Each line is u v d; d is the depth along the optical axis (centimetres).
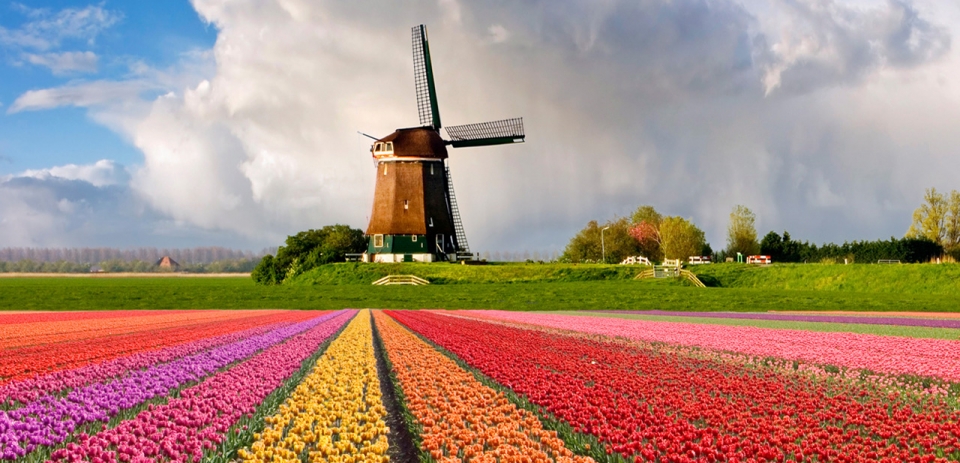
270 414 1236
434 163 9044
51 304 5353
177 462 901
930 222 10269
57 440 982
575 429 1126
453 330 2920
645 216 14225
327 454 983
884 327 2917
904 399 1361
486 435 1073
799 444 1034
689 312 4322
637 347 2264
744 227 11712
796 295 5647
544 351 2142
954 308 4366
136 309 4981
